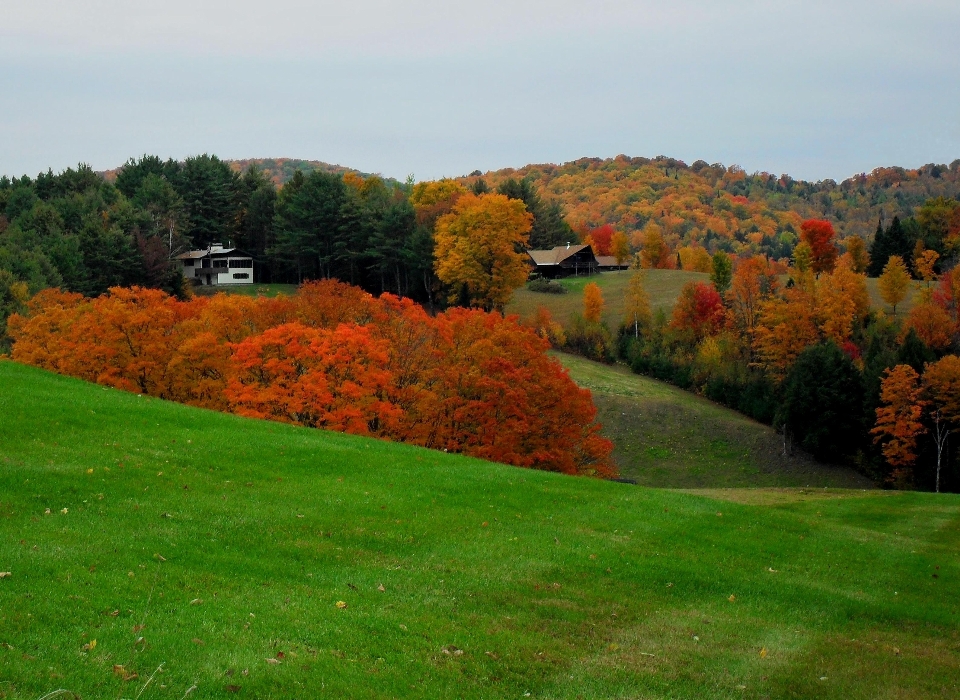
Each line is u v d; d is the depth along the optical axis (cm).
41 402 2942
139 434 2803
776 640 1766
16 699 1098
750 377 8969
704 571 2200
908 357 7831
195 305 6166
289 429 3400
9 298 8212
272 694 1236
